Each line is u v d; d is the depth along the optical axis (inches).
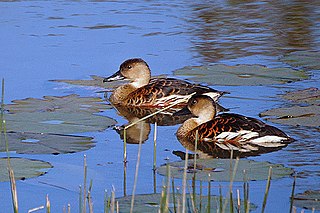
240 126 535.2
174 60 781.9
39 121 553.9
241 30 946.7
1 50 808.9
